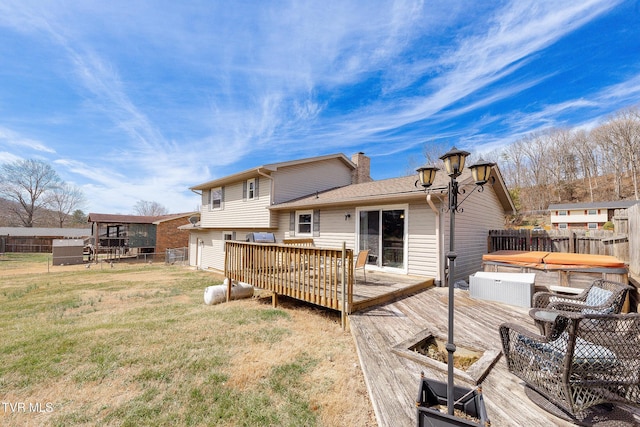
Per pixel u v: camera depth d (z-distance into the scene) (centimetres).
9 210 4134
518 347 253
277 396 297
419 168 287
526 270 611
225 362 372
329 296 505
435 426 182
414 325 421
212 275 1362
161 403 289
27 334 494
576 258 577
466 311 493
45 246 3100
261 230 1259
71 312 676
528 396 242
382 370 294
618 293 303
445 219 737
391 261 820
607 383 207
